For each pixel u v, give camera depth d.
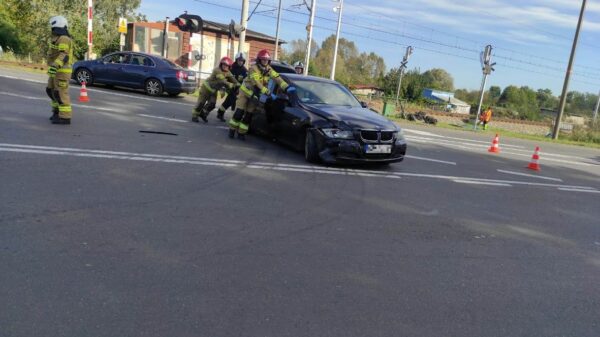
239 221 5.10
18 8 33.88
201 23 19.94
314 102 9.21
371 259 4.50
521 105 98.56
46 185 5.50
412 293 3.90
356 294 3.78
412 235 5.31
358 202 6.38
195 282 3.70
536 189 8.86
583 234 6.13
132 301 3.35
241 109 9.64
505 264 4.75
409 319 3.49
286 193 6.39
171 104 15.18
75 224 4.52
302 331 3.19
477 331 3.43
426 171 9.28
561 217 6.90
